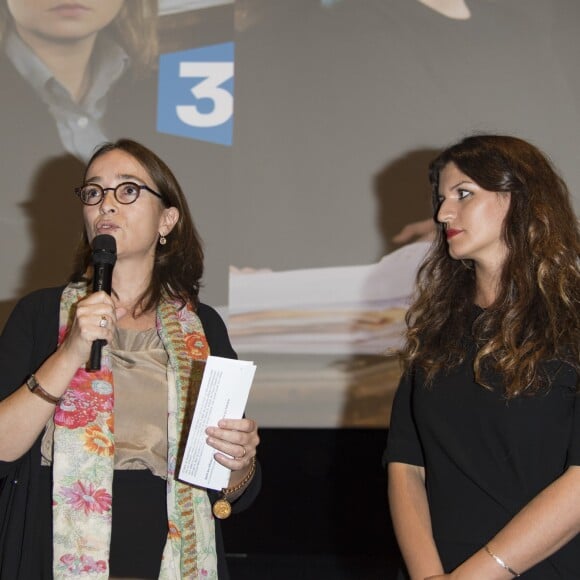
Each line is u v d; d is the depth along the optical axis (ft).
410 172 16.80
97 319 6.91
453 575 6.88
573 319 7.27
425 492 7.90
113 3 17.15
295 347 16.70
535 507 6.84
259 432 17.13
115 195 7.92
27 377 7.62
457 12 17.04
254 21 17.12
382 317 16.66
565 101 16.80
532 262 7.53
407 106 16.92
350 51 17.03
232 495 8.02
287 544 17.35
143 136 16.96
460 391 7.52
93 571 7.25
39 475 7.49
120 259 8.05
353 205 16.83
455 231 7.80
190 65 17.04
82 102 17.01
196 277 8.75
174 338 8.11
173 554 7.54
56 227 16.80
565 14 16.94
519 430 7.15
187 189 16.90
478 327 7.70
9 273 16.74
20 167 16.92
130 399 7.80
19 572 7.20
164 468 7.73
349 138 16.92
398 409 8.25
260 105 16.98
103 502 7.43
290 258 16.80
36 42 17.08
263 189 16.87
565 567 6.99
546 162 7.93
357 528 17.25
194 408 7.51
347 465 17.20
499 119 16.84
